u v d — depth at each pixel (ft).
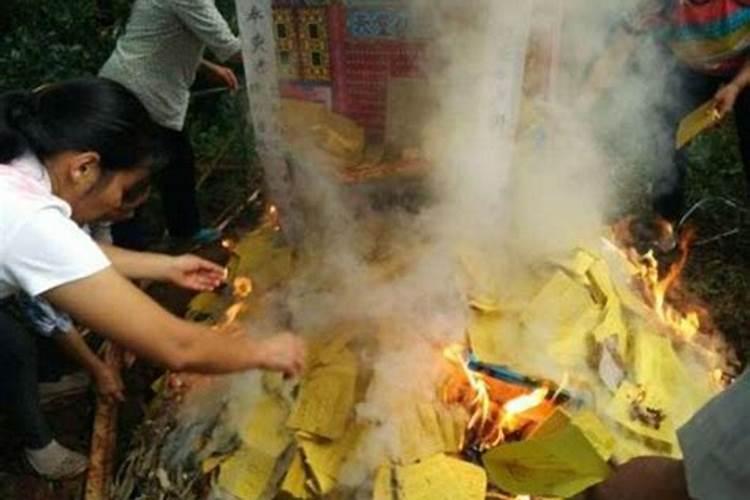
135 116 5.73
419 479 6.38
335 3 6.49
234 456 7.03
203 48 11.27
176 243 12.42
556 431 6.37
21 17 15.97
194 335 5.70
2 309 7.61
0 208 5.24
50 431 8.58
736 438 3.80
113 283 5.38
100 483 8.10
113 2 16.01
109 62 11.11
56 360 9.65
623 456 6.48
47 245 5.24
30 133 5.49
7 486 8.51
